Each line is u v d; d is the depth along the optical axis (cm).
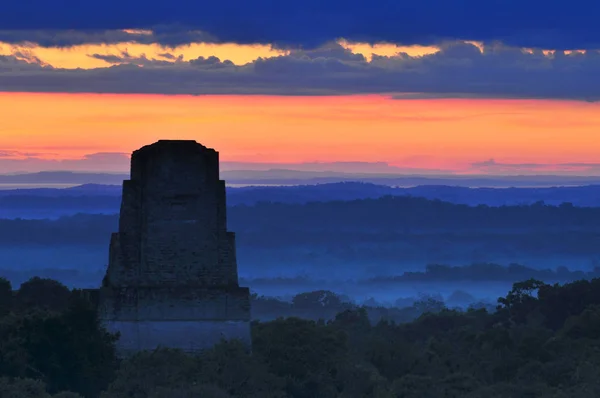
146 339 12681
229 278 12875
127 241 12775
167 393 11706
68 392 11738
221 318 12812
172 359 12400
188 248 12812
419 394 13325
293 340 13525
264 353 13188
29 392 11625
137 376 12188
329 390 13100
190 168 12850
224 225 12900
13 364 12175
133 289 12725
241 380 12362
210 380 12262
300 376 13112
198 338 12756
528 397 13375
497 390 13538
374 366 14550
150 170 12825
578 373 13900
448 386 13750
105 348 12569
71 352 12425
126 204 12794
